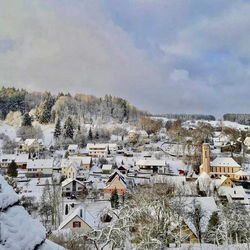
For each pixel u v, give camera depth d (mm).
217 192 65375
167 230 24203
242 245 27484
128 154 120750
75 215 35812
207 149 91062
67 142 139750
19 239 6383
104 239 16031
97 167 103312
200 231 35844
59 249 8617
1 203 6473
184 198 45625
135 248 16781
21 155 104250
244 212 41656
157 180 70250
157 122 180250
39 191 69875
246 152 122688
